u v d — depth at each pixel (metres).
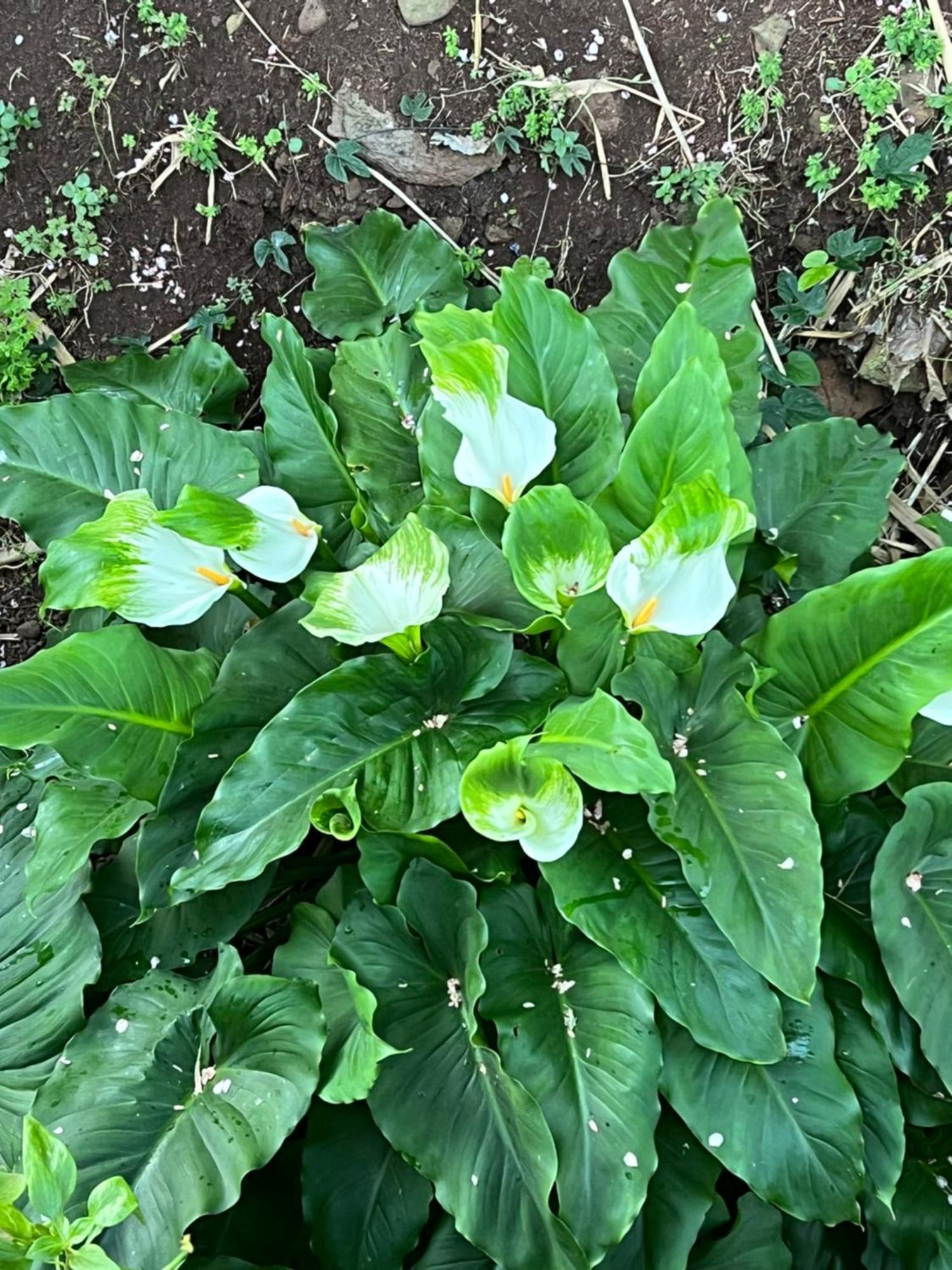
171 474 1.50
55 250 1.74
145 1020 1.33
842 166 1.69
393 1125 1.25
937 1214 1.34
